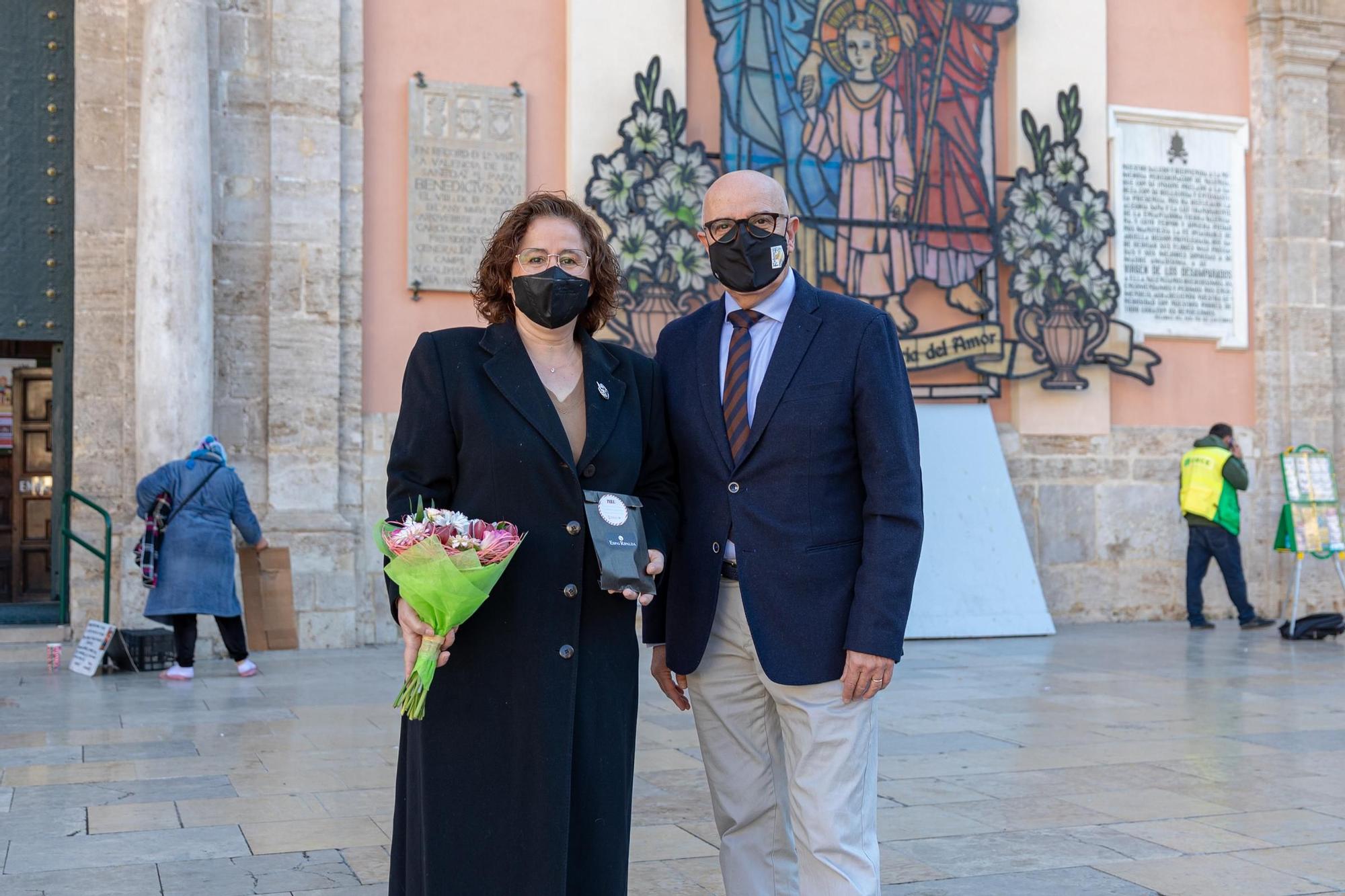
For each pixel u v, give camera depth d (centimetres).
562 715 264
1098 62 1259
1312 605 1307
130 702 739
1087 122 1252
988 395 1204
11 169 1027
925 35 1200
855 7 1180
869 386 291
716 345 309
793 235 306
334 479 1032
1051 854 414
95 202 1013
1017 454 1219
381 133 1070
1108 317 1238
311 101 1036
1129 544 1255
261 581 872
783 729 303
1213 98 1316
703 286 1116
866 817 287
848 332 297
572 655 267
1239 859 408
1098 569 1242
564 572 269
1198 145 1299
